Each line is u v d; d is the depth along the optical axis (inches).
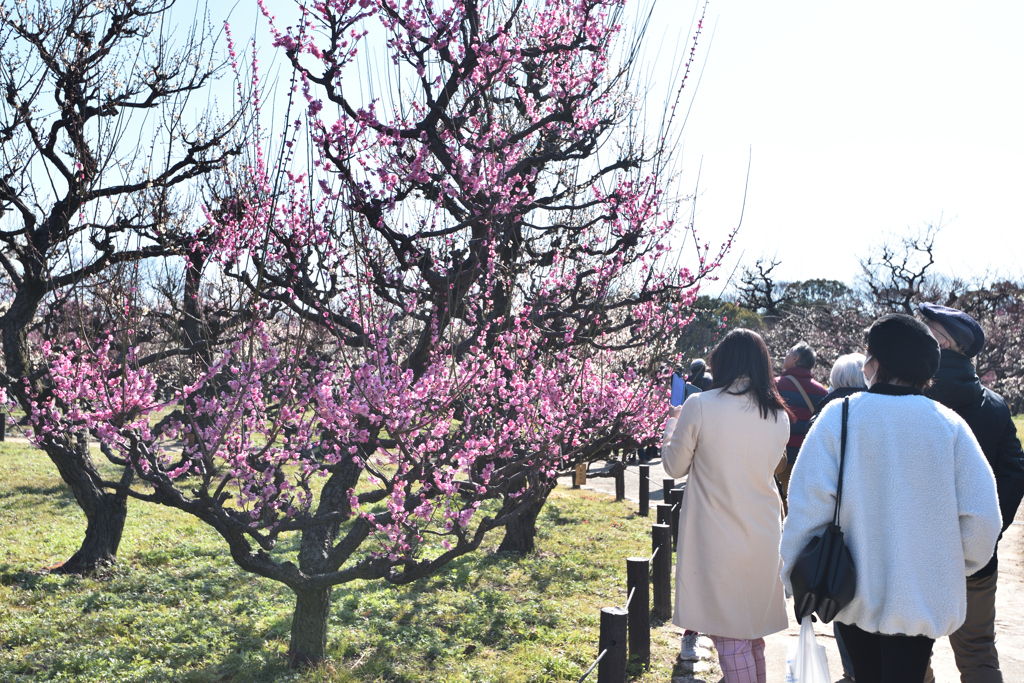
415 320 230.1
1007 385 1106.1
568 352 253.1
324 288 230.2
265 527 182.2
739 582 144.0
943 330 143.9
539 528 412.5
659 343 279.9
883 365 106.0
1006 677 189.2
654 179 266.1
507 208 217.0
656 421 275.6
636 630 196.7
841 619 98.9
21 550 349.1
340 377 187.6
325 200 197.3
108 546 323.3
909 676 95.0
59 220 286.0
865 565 95.7
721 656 146.2
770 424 146.1
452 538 362.9
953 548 94.4
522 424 210.7
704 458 148.7
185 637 231.1
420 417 180.7
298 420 186.7
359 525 205.6
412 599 269.0
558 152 251.6
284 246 224.1
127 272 199.5
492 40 219.1
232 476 179.8
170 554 348.5
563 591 285.0
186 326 270.5
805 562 96.2
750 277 1915.6
